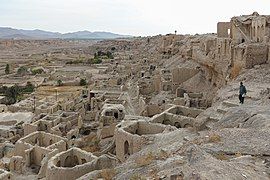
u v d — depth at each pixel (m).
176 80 69.19
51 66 192.75
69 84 128.38
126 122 38.41
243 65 48.59
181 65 80.81
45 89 122.62
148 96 70.06
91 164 32.28
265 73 44.72
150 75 89.88
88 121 63.88
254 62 47.91
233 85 43.50
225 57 56.06
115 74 115.31
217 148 20.19
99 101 71.19
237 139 21.58
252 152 19.33
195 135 26.75
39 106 79.00
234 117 28.86
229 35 62.38
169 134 31.56
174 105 48.34
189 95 58.81
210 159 16.83
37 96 108.88
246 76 45.16
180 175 15.20
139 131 38.16
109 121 54.06
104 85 90.75
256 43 48.97
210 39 66.75
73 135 55.22
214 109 34.69
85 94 88.25
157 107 53.25
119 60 164.62
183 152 19.98
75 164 36.56
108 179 22.72
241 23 55.75
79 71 161.62
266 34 50.56
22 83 140.12
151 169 18.91
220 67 56.56
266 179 15.24
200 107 52.38
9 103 106.69
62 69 174.38
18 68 189.88
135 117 44.09
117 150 36.22
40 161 43.69
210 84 63.75
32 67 190.75
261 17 51.22
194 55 75.50
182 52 87.25
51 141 48.91
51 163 33.09
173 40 112.38
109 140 47.62
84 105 72.38
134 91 76.44
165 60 102.38
